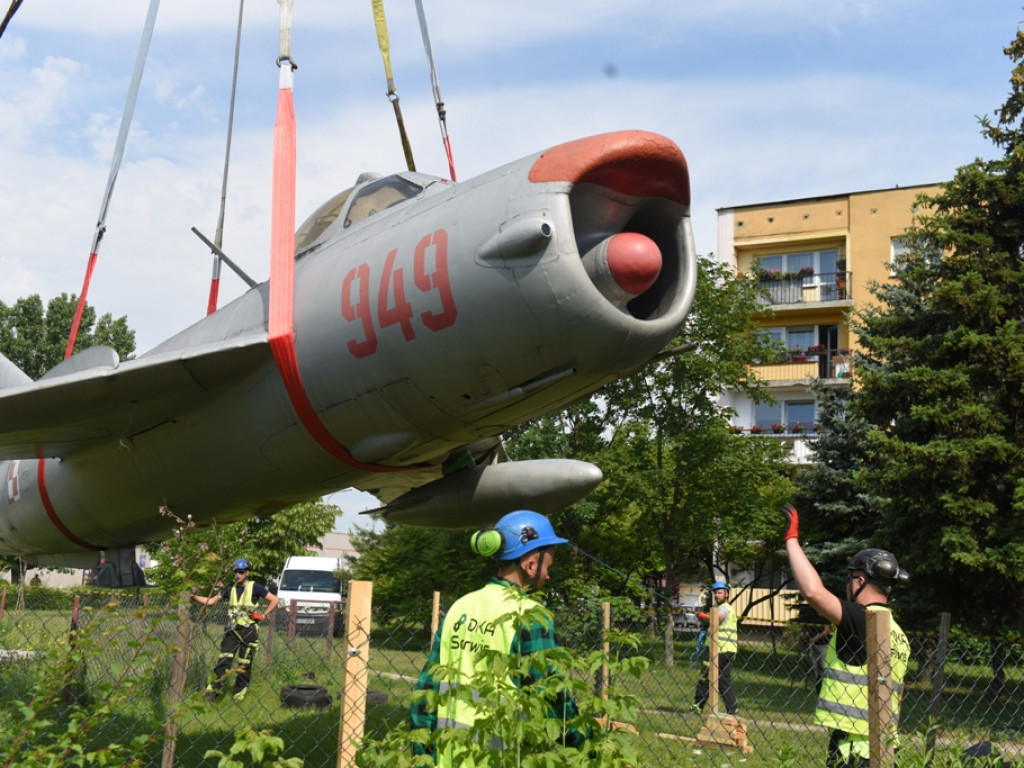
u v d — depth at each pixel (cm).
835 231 3138
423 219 573
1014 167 1316
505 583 338
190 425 712
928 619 1368
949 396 1281
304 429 633
